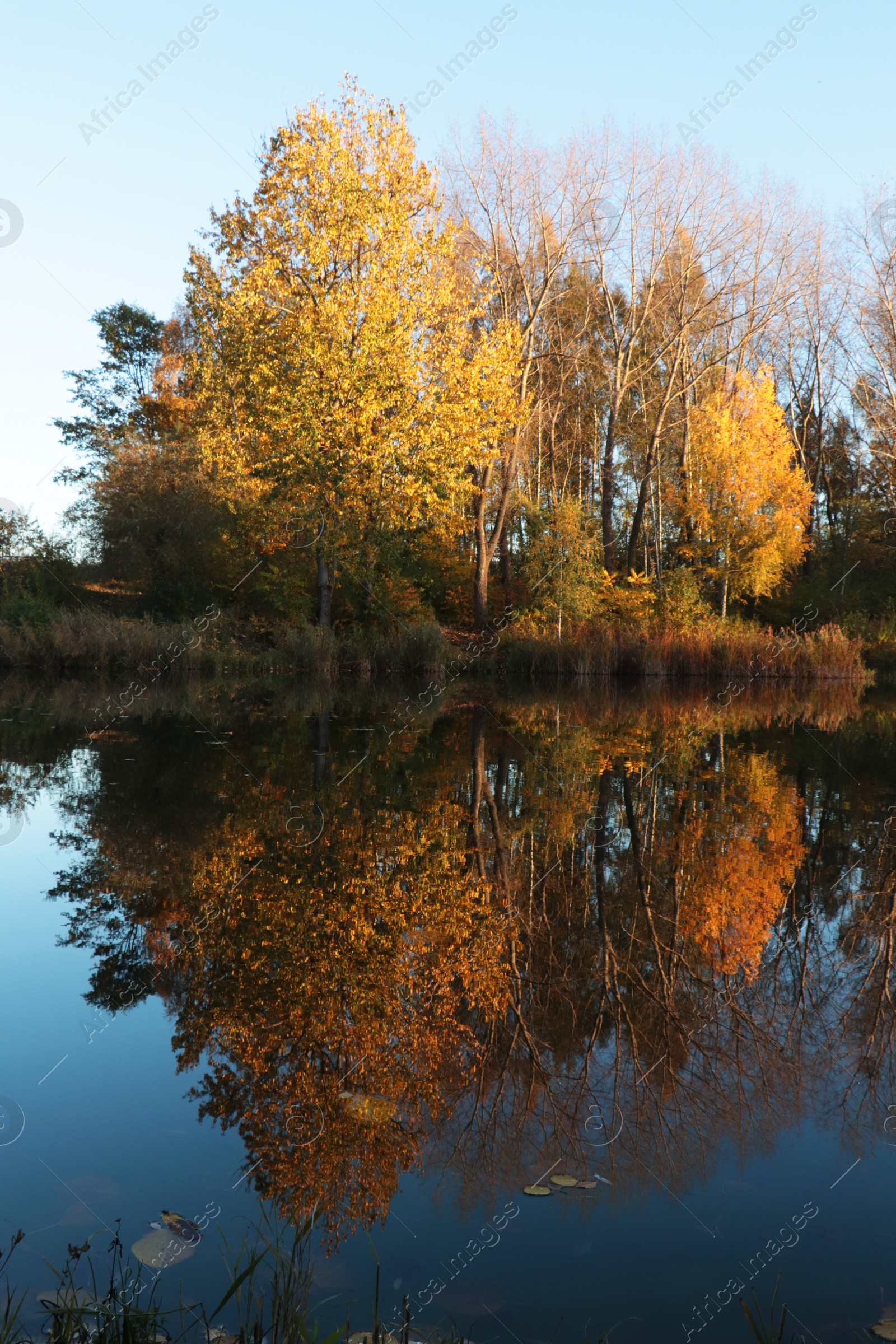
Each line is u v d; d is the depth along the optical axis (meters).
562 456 31.03
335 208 16.81
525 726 11.20
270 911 3.80
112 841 4.95
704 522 23.89
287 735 9.80
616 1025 2.77
